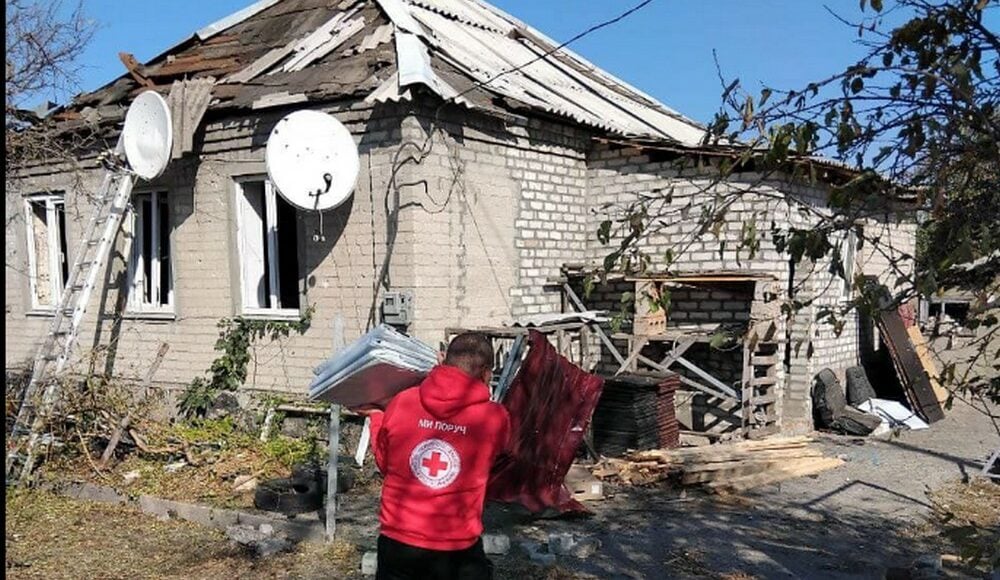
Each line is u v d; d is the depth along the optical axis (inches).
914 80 95.8
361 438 333.7
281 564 230.7
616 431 353.7
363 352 175.5
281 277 391.2
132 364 419.5
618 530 260.2
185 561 235.8
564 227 424.2
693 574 223.1
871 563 234.1
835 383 430.9
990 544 103.7
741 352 403.9
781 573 224.8
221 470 314.8
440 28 436.1
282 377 373.4
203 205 391.2
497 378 352.2
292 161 323.9
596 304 429.4
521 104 372.5
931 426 436.1
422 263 342.0
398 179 339.9
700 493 304.3
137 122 368.5
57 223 465.7
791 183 117.9
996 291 95.5
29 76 372.2
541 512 267.9
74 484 301.4
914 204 100.7
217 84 383.6
